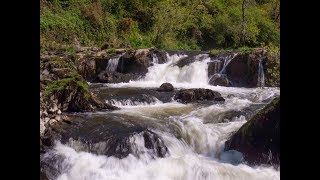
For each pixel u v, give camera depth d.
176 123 8.13
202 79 15.44
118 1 23.23
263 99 11.51
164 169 6.48
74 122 8.01
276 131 6.34
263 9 28.47
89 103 9.23
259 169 6.38
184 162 6.61
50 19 18.58
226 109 9.52
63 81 8.96
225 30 25.28
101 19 21.06
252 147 6.66
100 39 20.52
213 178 6.23
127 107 10.12
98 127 7.73
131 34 22.08
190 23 24.94
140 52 16.47
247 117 8.73
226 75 15.12
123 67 16.11
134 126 7.80
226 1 27.58
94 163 6.59
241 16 25.55
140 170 6.51
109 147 6.88
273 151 6.36
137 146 6.96
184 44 24.09
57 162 6.62
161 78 15.73
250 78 14.48
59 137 7.23
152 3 24.45
